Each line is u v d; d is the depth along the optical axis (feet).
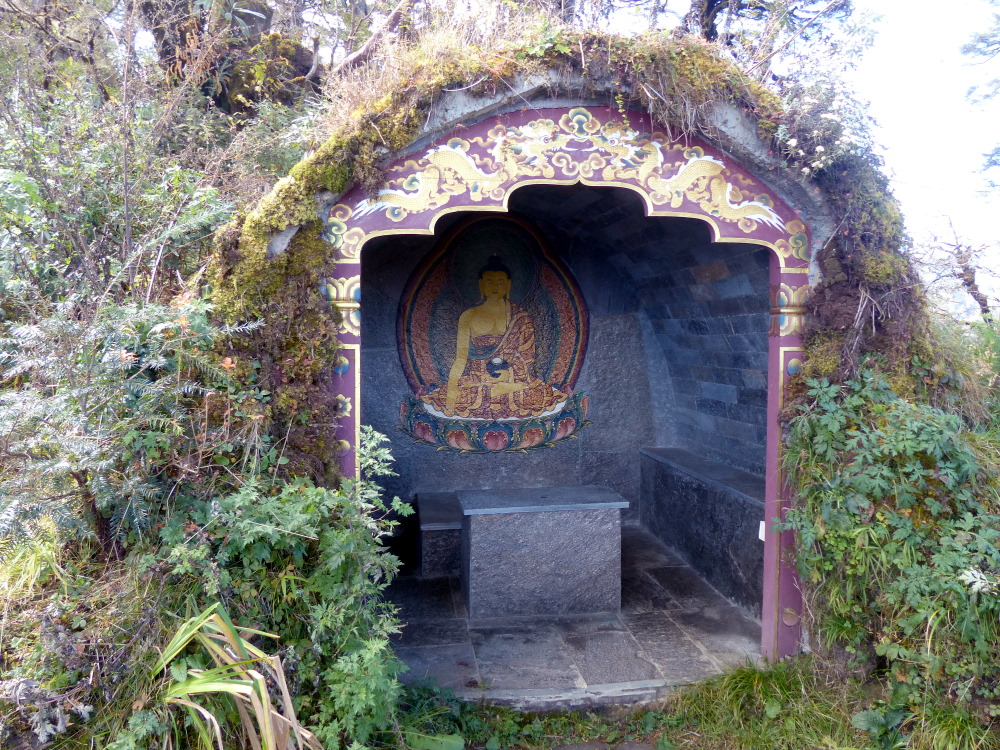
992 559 8.88
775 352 11.07
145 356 8.36
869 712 9.53
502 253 18.16
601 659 12.01
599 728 10.54
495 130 9.91
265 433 8.84
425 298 17.92
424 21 12.14
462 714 10.41
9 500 7.30
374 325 17.71
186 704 6.94
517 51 9.61
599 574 13.98
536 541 13.80
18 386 9.68
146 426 8.33
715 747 10.05
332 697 8.15
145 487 7.88
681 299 16.24
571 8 11.93
